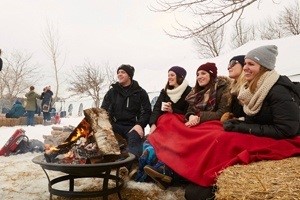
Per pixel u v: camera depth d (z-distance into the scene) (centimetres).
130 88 470
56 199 324
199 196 277
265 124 299
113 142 312
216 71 398
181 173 299
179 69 440
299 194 180
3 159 519
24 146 582
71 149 334
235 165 260
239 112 365
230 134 289
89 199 324
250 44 1297
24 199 322
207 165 287
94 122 323
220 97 379
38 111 1644
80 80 2294
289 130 277
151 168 324
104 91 2284
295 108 279
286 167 236
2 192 341
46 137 566
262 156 271
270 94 286
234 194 194
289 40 1170
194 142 311
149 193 337
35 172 426
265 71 296
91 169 268
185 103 430
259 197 184
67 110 2767
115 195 333
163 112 442
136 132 424
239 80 359
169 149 337
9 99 2605
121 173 401
